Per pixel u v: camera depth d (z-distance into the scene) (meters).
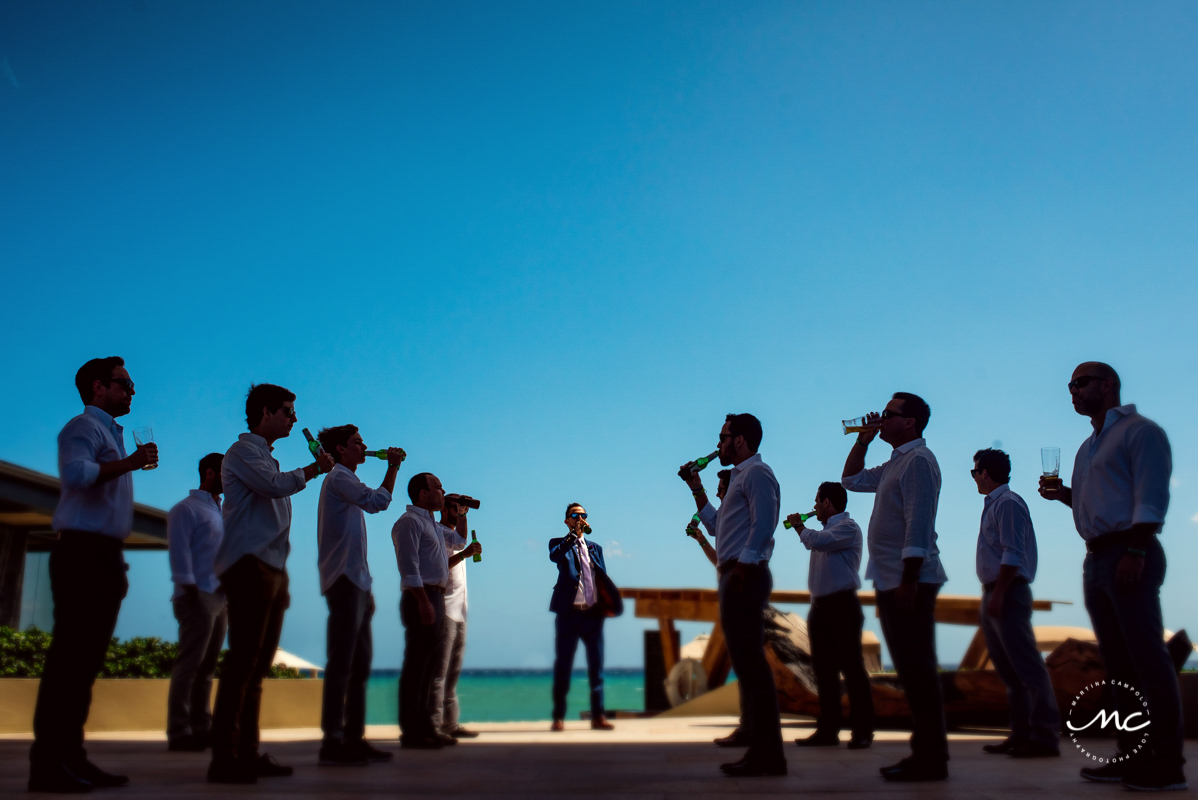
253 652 3.73
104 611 3.50
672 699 11.81
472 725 8.58
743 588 4.01
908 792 3.28
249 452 3.86
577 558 7.66
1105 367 3.74
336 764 4.48
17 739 6.57
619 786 3.50
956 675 7.52
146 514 11.81
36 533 12.16
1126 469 3.58
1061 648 6.32
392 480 4.67
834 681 5.87
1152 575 3.47
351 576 4.60
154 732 7.68
